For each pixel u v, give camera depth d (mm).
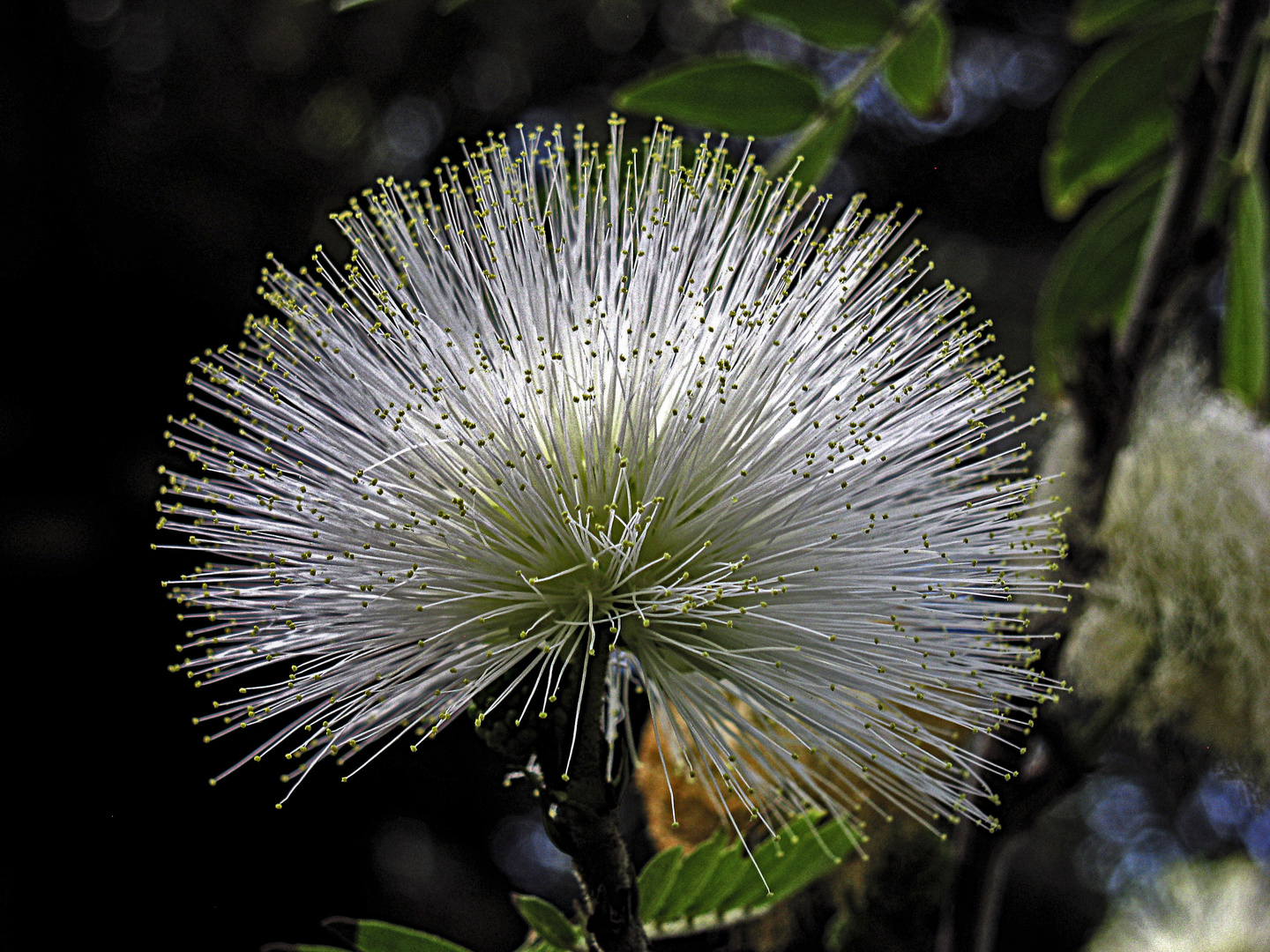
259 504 173
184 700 429
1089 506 197
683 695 171
